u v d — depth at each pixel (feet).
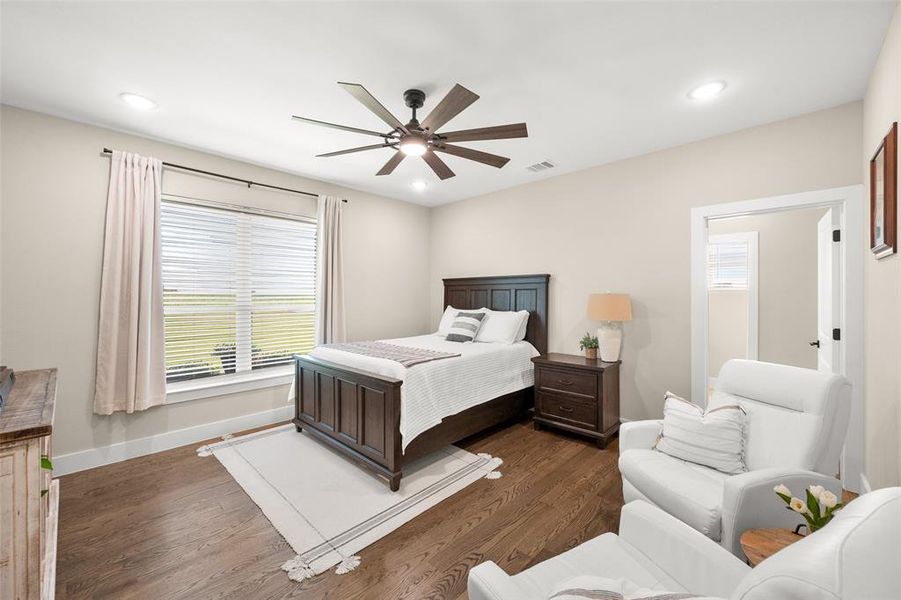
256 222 12.44
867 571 1.58
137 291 9.75
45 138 8.82
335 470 9.18
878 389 6.83
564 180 13.20
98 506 7.62
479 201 15.94
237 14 5.72
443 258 17.43
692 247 10.47
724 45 6.43
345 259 14.74
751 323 14.16
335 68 7.10
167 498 7.93
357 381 9.10
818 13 5.67
